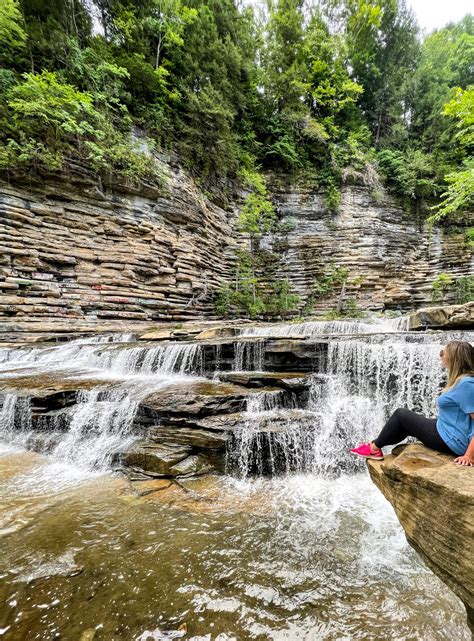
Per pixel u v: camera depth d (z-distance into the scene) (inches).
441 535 64.9
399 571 92.0
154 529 111.9
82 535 107.5
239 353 282.0
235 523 117.3
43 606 76.2
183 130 611.2
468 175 429.4
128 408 200.5
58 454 183.5
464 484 64.4
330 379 222.5
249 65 746.2
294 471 166.6
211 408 187.0
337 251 739.4
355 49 864.9
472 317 291.9
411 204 783.7
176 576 87.8
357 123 868.6
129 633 69.0
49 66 486.6
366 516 124.0
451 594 82.9
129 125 538.3
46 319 440.5
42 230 450.9
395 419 99.3
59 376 276.1
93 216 499.2
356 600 80.6
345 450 179.5
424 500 69.8
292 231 767.1
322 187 780.0
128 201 534.6
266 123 799.7
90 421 197.6
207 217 665.6
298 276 745.0
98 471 164.7
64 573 88.0
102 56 534.3
